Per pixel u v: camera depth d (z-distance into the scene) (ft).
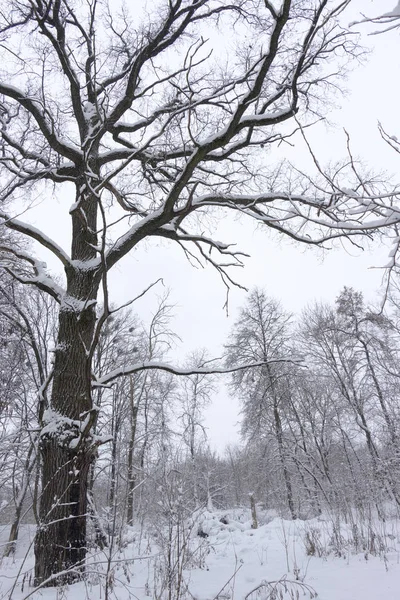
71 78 22.82
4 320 31.30
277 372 67.10
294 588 14.33
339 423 49.96
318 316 70.59
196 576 17.03
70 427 19.19
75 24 23.50
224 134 18.07
